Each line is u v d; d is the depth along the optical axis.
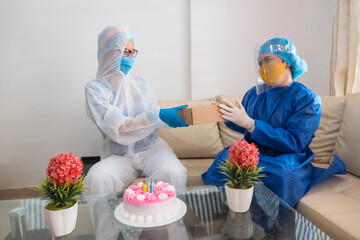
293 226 0.89
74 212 0.88
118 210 1.00
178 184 1.41
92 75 2.30
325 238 0.82
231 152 1.04
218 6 2.27
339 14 1.97
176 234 0.85
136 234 0.85
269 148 1.44
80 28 2.25
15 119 2.29
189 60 2.37
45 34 2.23
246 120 1.31
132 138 1.46
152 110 1.43
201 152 1.92
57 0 2.21
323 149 1.72
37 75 2.26
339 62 2.00
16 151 2.32
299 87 1.40
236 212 0.99
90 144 2.36
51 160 0.87
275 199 1.10
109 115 1.40
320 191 1.28
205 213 0.98
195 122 1.19
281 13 2.36
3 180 2.33
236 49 2.38
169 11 2.31
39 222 0.96
